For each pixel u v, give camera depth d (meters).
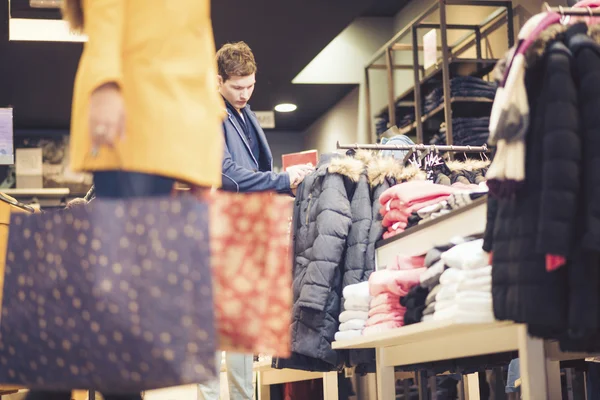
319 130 10.67
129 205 1.82
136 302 1.79
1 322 1.90
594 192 2.09
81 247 1.82
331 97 9.79
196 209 1.82
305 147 11.31
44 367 1.84
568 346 2.31
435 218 3.22
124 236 1.81
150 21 2.00
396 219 3.60
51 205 10.34
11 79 8.40
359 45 9.24
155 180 1.98
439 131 7.02
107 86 1.83
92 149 1.83
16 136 10.38
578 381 3.91
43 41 7.30
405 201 3.52
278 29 7.54
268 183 3.71
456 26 6.88
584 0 2.53
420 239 3.36
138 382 1.78
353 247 3.80
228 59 3.74
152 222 1.81
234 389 3.46
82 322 1.80
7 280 1.90
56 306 1.83
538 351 2.51
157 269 1.80
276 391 5.38
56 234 1.85
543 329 2.29
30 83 8.55
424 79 7.11
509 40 6.51
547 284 2.15
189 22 2.04
